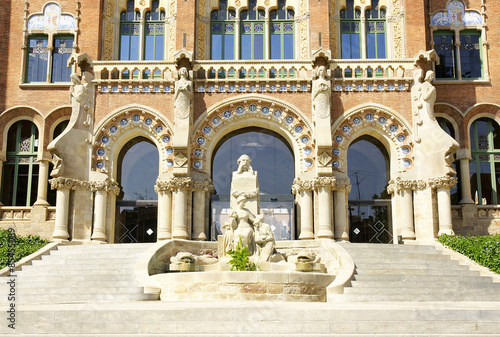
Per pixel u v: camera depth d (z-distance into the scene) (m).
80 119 27.86
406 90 28.44
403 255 22.78
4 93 31.02
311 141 27.98
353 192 29.66
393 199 28.27
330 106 27.95
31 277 19.94
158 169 29.86
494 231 29.00
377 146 30.09
